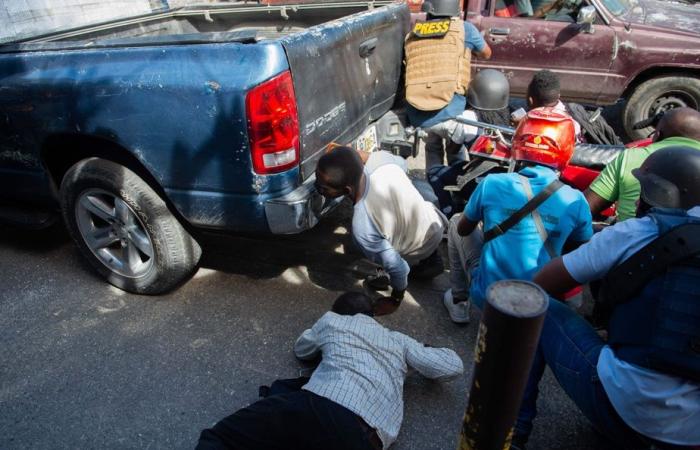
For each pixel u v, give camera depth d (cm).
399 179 258
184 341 270
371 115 327
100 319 289
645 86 472
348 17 281
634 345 148
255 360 257
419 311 287
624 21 461
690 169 148
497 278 219
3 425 229
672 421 144
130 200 270
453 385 240
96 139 275
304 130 245
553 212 208
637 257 144
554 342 182
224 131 231
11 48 274
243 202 247
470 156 340
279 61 222
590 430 219
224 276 319
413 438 216
